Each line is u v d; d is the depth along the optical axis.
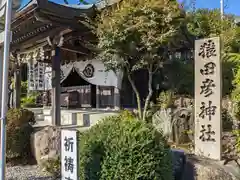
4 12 3.28
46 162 4.87
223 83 7.04
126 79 9.42
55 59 7.40
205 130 4.41
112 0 6.56
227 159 4.31
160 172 2.93
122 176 2.82
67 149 2.85
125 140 2.92
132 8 5.59
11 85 12.09
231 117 5.75
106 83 9.09
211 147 4.33
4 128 3.17
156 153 2.94
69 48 7.77
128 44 5.77
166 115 5.96
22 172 4.89
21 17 6.08
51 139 5.17
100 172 2.93
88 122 7.87
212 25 8.51
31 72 12.21
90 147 3.07
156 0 5.50
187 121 5.78
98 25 5.96
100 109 9.62
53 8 5.84
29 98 15.21
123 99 9.63
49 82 12.07
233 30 8.62
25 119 5.91
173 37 6.02
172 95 7.18
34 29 7.11
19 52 9.52
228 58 7.38
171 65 7.86
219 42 4.34
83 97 11.48
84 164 3.07
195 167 3.76
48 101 12.94
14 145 5.56
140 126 3.10
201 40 4.53
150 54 5.91
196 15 8.37
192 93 7.43
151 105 7.05
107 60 6.17
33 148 5.57
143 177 2.82
